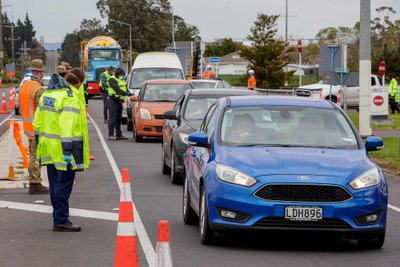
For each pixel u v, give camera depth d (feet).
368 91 104.37
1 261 37.24
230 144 41.98
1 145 95.76
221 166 39.29
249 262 36.73
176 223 47.11
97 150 93.97
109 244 41.19
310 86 194.39
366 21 104.06
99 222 47.62
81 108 44.70
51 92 44.50
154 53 140.97
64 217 44.70
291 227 37.81
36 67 57.00
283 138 42.47
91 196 57.88
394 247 40.68
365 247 40.22
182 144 63.16
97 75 229.45
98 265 36.35
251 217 37.83
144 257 37.88
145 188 62.64
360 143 42.73
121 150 94.07
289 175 38.04
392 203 57.36
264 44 303.68
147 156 87.45
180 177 64.80
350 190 37.99
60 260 37.40
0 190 60.95
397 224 48.06
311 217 37.68
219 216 38.63
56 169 44.29
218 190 38.63
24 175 67.87
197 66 204.64
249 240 42.06
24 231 44.80
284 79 302.66
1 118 158.81
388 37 358.64
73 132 44.09
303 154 40.19
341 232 38.04
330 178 38.06
